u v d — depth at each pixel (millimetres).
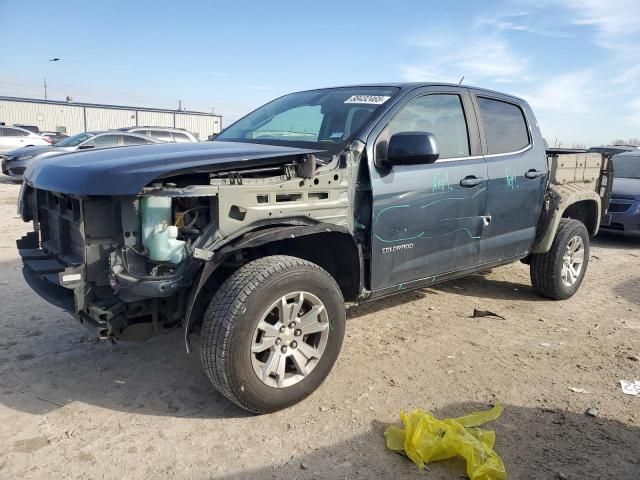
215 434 2941
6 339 4137
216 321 2875
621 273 7121
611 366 4012
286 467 2678
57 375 3594
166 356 3941
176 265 2887
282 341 3104
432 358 4039
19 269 6070
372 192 3594
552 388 3621
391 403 3334
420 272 4109
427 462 2740
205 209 3051
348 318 4848
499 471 2568
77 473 2582
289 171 3215
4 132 22062
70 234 3336
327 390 3471
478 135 4543
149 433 2938
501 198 4664
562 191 5418
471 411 3281
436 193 4027
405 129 3936
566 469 2717
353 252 3594
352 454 2801
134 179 2736
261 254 3480
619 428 3135
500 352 4207
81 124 48188
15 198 12273
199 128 54500
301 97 4727
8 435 2877
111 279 2809
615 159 10953
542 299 5715
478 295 5762
